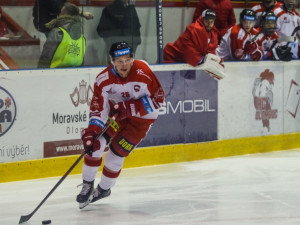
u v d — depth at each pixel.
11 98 15.84
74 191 14.98
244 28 19.84
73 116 16.80
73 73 16.73
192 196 14.45
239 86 19.55
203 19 18.86
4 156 15.83
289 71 20.59
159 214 12.92
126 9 17.69
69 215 12.89
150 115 12.75
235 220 12.39
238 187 15.33
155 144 18.05
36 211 13.14
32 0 16.27
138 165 17.77
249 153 19.88
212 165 18.05
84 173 12.92
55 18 16.59
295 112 20.84
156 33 18.25
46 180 16.11
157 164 18.09
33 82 16.14
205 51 18.75
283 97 20.52
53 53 16.66
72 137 16.81
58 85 16.50
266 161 18.64
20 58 16.25
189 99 18.61
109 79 12.35
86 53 17.22
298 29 21.62
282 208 13.30
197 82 18.73
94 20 17.23
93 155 12.59
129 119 12.86
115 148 12.96
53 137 16.50
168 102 18.19
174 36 20.88
